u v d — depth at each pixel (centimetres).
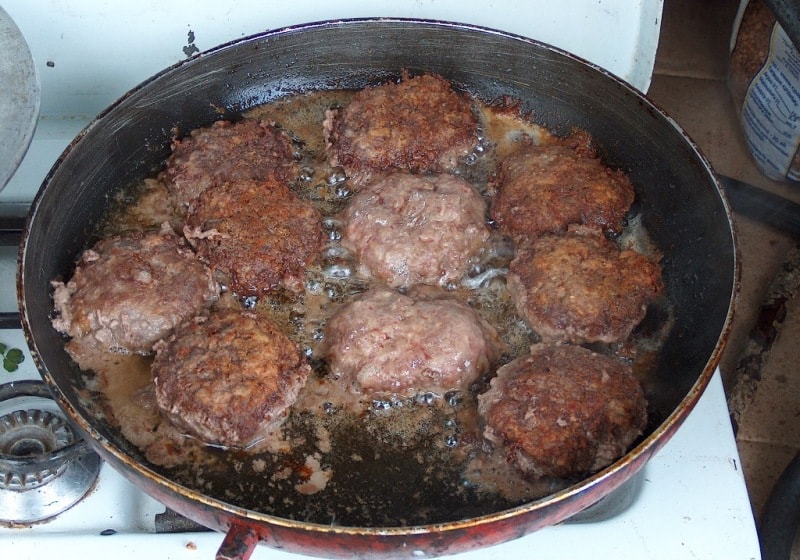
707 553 48
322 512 45
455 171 58
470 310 51
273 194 54
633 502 49
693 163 52
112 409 48
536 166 56
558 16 61
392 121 57
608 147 58
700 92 87
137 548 47
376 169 57
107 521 49
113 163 55
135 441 47
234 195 54
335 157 57
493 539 40
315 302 52
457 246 53
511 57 58
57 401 42
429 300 51
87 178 53
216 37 61
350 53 60
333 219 56
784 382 73
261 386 47
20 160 46
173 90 56
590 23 62
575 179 55
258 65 59
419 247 52
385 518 45
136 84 62
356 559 40
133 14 59
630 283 50
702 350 48
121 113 54
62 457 47
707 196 51
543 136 60
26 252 46
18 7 57
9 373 54
